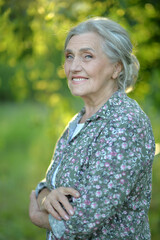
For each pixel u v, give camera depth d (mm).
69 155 1628
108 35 1647
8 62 4379
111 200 1435
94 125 1607
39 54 4645
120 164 1447
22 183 6750
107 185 1440
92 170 1483
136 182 1525
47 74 5223
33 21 3518
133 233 1562
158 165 6691
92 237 1568
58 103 4992
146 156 1527
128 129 1497
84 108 1892
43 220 1709
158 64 3871
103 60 1663
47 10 3172
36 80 5801
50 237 1827
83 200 1463
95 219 1445
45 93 5258
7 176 7195
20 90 5508
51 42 4371
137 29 3607
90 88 1675
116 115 1553
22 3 3229
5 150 9602
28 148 9742
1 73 12523
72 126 1837
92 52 1644
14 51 4059
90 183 1468
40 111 13086
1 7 3258
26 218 5008
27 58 4320
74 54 1682
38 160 8414
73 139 1665
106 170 1453
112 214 1452
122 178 1441
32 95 16625
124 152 1461
